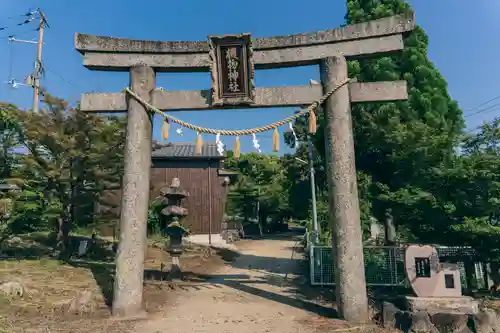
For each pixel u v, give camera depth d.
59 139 13.12
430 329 7.09
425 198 9.80
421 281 8.04
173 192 13.59
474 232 8.64
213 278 13.52
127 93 9.23
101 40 9.28
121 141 14.74
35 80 22.19
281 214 38.88
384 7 13.39
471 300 7.64
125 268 8.38
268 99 8.95
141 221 8.66
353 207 8.23
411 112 11.92
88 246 16.91
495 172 9.05
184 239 23.28
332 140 8.55
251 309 9.03
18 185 14.25
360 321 7.82
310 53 8.94
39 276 10.93
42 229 16.77
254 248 24.02
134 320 8.01
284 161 34.97
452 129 12.11
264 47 9.05
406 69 12.80
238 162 40.03
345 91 8.71
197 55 9.31
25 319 7.58
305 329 7.44
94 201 15.20
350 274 7.99
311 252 12.27
